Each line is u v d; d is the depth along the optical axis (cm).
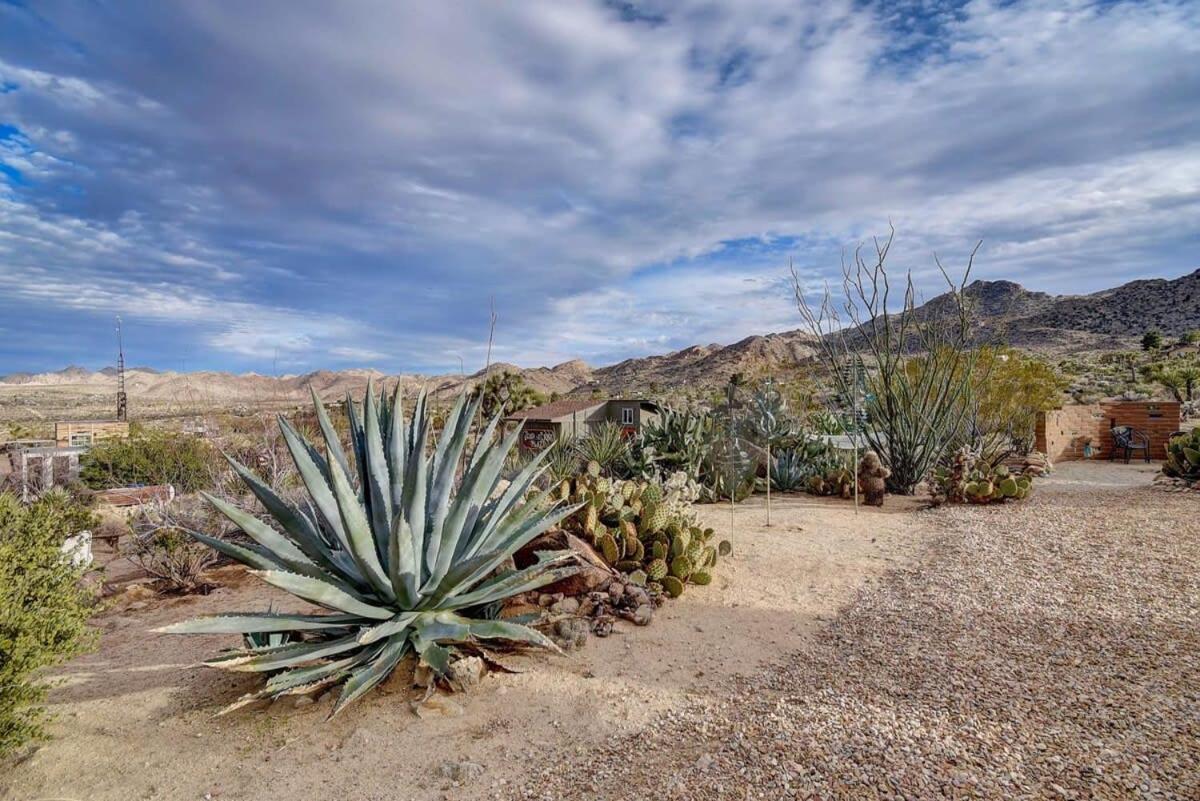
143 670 480
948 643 464
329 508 438
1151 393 3155
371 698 413
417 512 419
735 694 405
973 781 291
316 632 454
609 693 413
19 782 335
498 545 458
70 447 1759
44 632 352
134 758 356
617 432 1239
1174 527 757
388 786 324
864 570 668
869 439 1207
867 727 347
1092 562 638
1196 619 477
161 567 727
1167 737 320
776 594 605
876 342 1210
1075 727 336
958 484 1007
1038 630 477
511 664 457
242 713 402
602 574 571
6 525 401
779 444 1267
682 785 307
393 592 418
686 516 723
